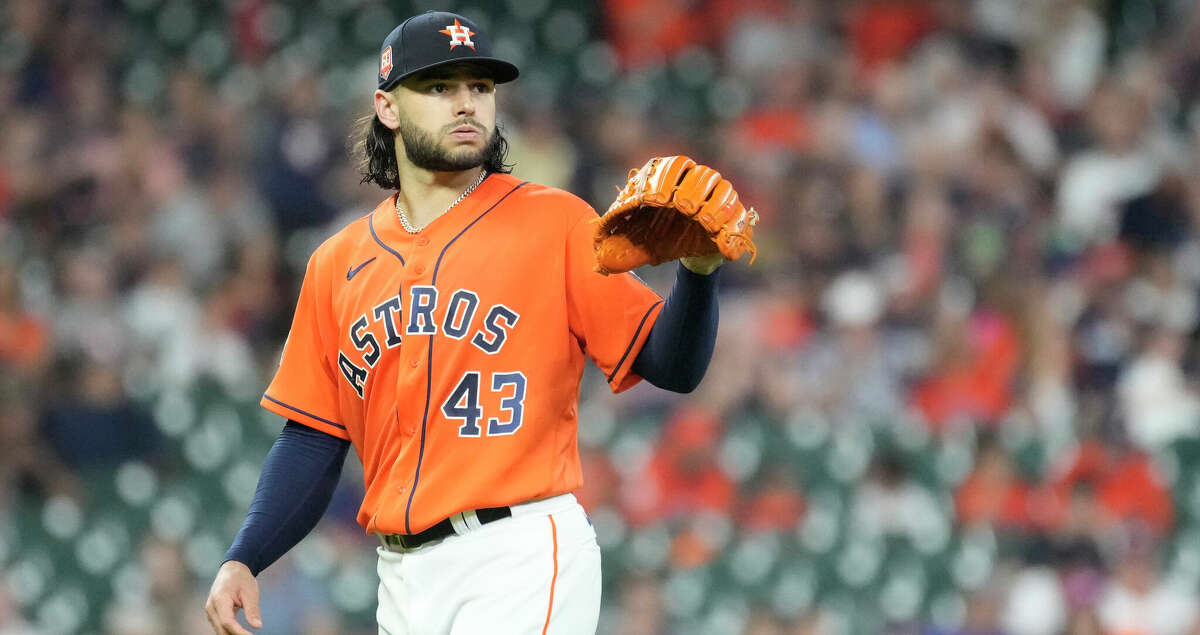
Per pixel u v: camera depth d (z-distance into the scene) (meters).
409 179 11.62
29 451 31.97
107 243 38.53
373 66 42.47
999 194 37.47
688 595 28.66
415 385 11.09
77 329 35.22
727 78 42.66
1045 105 41.19
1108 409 30.86
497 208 11.43
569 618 11.09
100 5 45.06
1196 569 28.58
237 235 38.47
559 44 44.38
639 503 30.17
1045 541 28.94
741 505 30.05
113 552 30.80
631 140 39.91
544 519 11.16
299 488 11.93
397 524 11.14
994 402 32.03
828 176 37.62
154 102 42.88
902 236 35.91
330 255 11.90
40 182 39.94
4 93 42.81
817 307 34.59
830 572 29.05
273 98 41.69
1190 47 42.50
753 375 31.88
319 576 28.70
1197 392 32.47
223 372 35.06
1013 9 43.59
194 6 44.94
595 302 11.09
